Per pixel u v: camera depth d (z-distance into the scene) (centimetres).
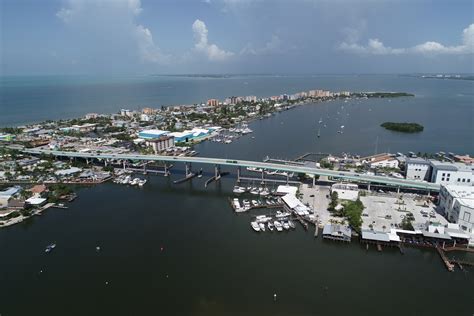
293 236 13862
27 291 10519
